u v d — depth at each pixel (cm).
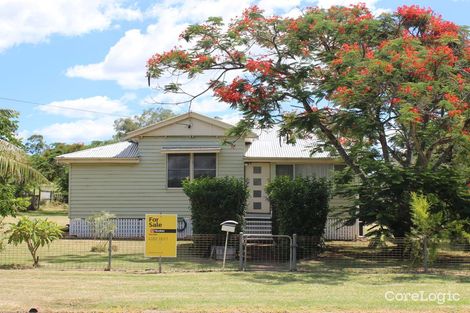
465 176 1588
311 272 1298
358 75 1417
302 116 1714
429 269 1345
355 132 1581
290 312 826
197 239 1709
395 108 1514
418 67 1427
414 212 1380
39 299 911
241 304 876
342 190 1689
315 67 1686
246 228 2020
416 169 1576
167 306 861
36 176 1505
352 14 1650
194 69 1677
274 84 1669
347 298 934
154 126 2325
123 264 1453
